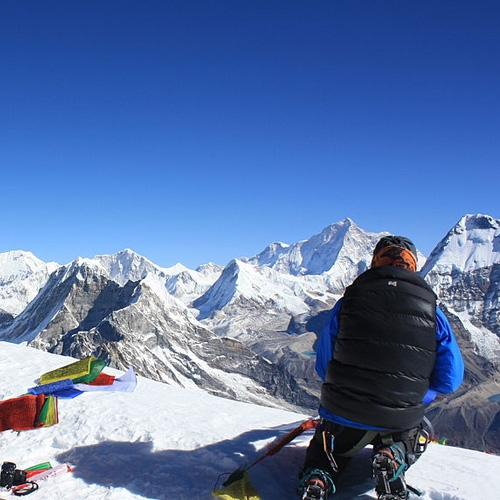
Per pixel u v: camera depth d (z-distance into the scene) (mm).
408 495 2428
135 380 5023
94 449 3438
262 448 3350
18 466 3328
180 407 4367
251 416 4289
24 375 5508
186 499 2730
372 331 2457
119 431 3703
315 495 2400
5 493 2875
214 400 4863
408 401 2420
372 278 2566
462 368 2516
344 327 2545
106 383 4957
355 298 2541
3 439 3775
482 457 3324
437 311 2512
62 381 4734
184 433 3623
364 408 2432
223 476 2938
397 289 2482
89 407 4250
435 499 2656
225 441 3471
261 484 2781
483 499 2584
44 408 3930
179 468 3068
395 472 2309
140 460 3211
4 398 4730
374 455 2354
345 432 2541
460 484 2775
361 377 2451
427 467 3047
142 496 2783
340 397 2500
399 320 2441
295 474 2938
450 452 3439
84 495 2820
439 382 2516
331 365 2570
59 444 3609
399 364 2416
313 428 3180
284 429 3730
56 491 2891
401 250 2670
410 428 2457
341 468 2645
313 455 2604
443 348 2484
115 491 2842
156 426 3770
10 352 6711
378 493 2344
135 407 4270
